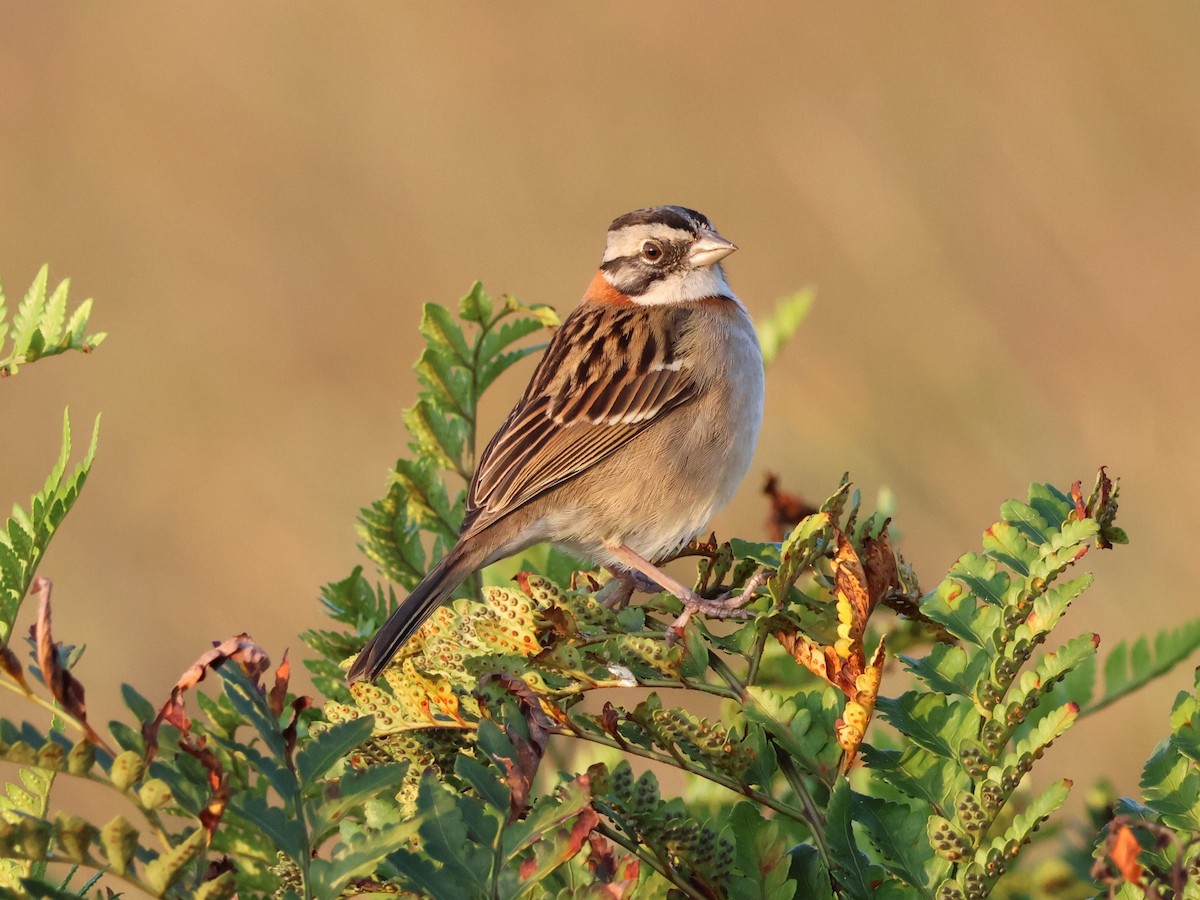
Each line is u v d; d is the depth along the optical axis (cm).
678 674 456
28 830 324
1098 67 2188
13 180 2406
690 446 1011
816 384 1730
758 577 618
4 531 448
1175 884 355
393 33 2594
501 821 353
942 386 1695
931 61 2309
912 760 425
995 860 396
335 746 358
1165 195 2030
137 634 1638
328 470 1853
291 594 1695
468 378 688
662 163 2305
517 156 2347
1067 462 1576
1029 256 1962
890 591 506
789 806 433
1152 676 557
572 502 996
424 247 2227
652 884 418
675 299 1079
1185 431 1622
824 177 2166
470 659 451
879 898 405
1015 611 433
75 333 486
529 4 2645
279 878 476
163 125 2450
